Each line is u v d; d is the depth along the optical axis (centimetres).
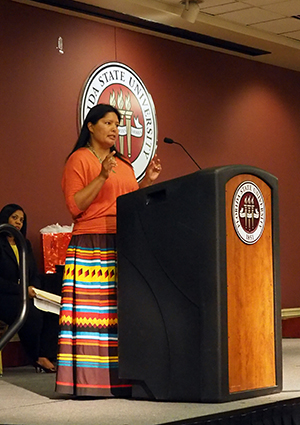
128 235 379
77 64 731
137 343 373
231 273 359
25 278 297
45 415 342
